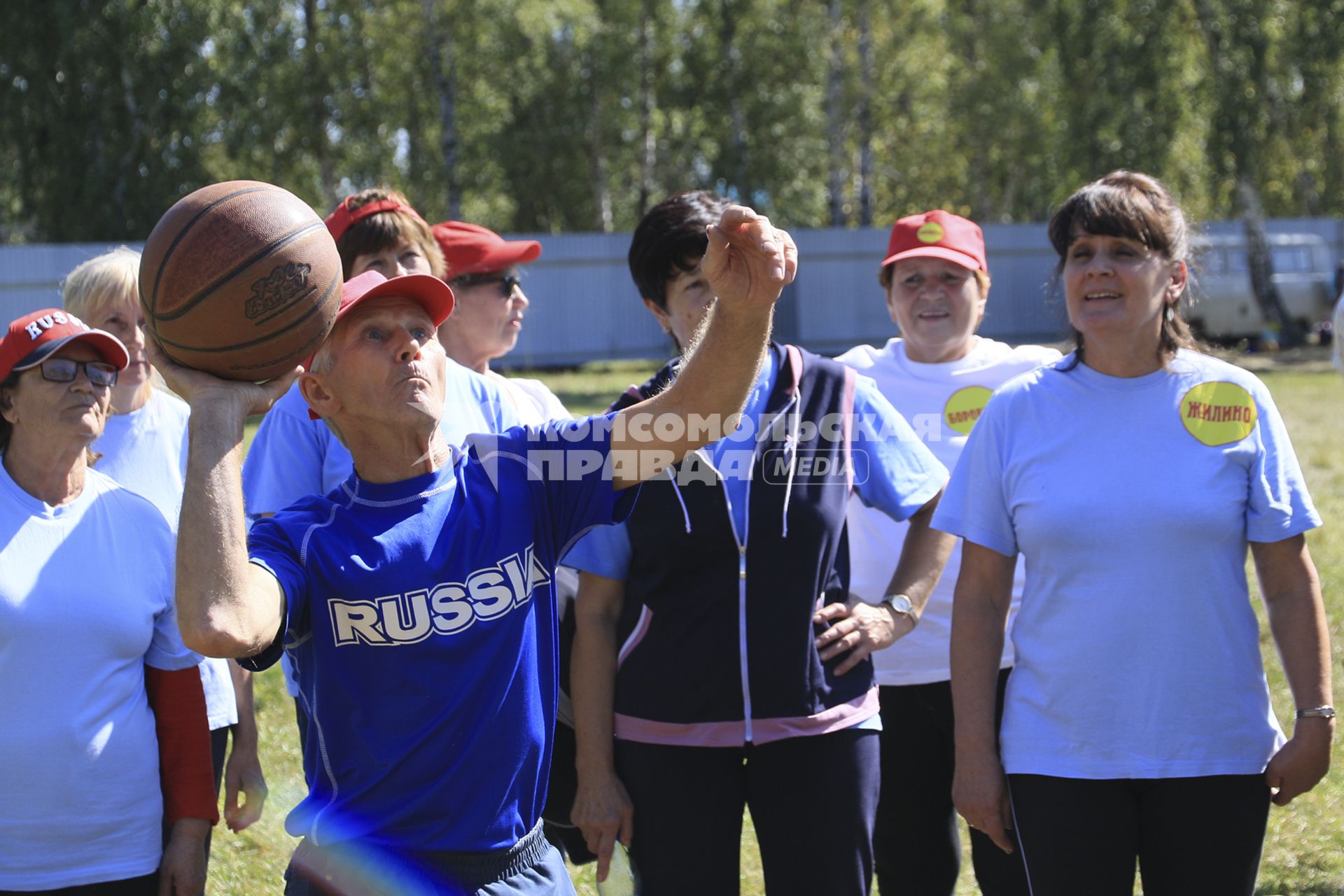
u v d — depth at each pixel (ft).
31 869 8.28
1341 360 15.92
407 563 6.87
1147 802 8.52
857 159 115.96
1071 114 86.69
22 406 8.47
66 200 80.69
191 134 83.30
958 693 9.14
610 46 94.27
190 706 9.05
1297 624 8.65
